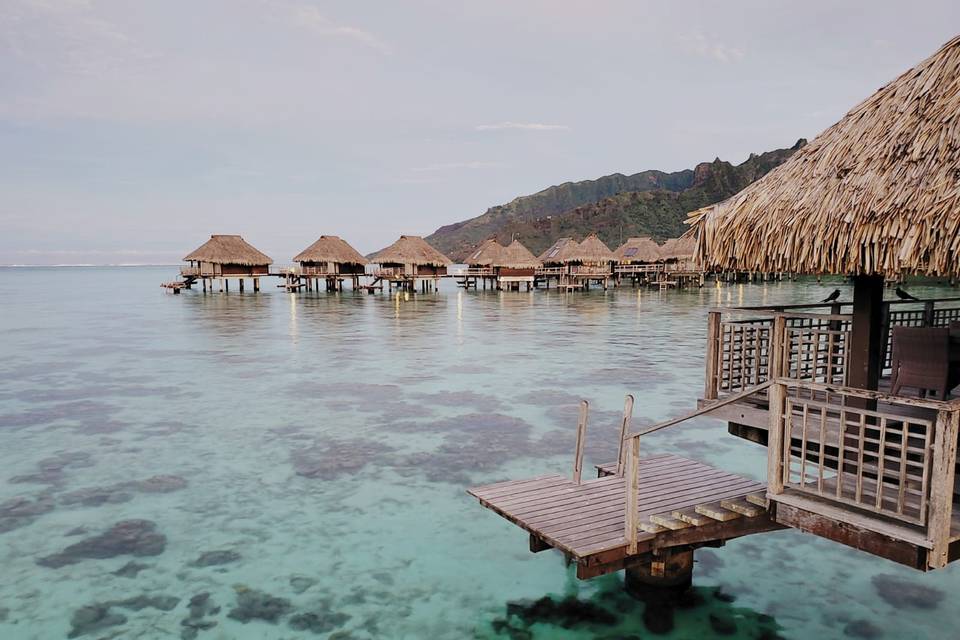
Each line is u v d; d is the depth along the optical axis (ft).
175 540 20.84
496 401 39.96
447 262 176.86
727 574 18.81
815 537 21.35
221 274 171.53
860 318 15.53
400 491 25.08
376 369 51.44
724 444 30.91
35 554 19.79
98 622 16.19
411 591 17.89
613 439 31.73
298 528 21.81
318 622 16.31
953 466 10.77
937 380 17.07
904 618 16.48
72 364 54.24
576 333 76.07
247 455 29.40
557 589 17.99
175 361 55.72
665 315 100.73
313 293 173.47
